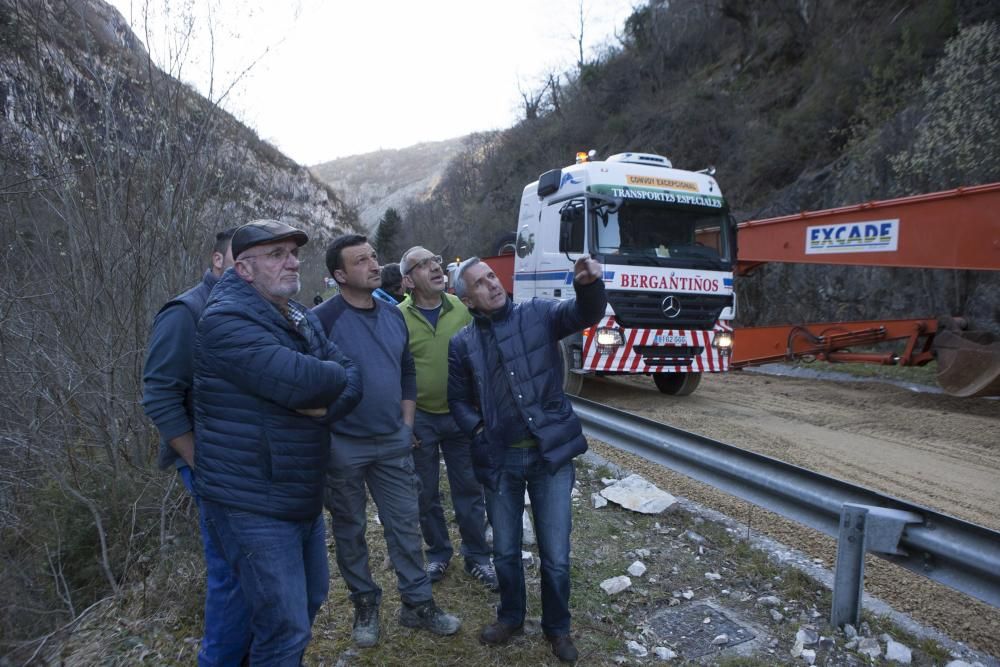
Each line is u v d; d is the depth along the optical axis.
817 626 3.16
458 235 46.31
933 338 9.27
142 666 3.04
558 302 3.15
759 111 23.12
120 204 4.52
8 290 4.26
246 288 2.40
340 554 3.16
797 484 3.40
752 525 4.38
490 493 3.09
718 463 3.83
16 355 4.29
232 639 2.71
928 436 6.81
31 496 4.31
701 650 3.03
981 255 7.71
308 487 2.43
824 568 3.72
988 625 3.19
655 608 3.40
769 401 8.93
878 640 3.03
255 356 2.26
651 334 8.25
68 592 3.62
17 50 4.21
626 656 3.00
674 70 32.22
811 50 22.17
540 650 3.08
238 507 2.32
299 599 2.42
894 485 5.25
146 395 2.52
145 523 4.15
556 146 37.69
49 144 4.30
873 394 9.17
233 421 2.32
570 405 3.12
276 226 2.40
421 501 3.82
